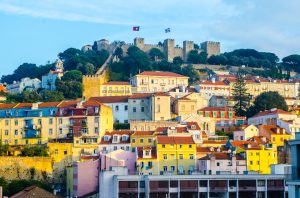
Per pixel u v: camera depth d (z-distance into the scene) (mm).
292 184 110812
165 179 199000
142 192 199875
